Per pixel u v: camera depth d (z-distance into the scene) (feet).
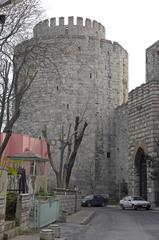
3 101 72.33
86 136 183.62
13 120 67.62
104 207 155.12
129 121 160.86
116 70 196.03
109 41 196.24
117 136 188.24
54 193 88.63
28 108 185.06
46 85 184.75
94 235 53.21
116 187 185.57
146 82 153.99
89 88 187.01
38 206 53.57
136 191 153.48
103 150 187.93
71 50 184.85
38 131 183.42
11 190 58.29
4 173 42.96
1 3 41.29
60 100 183.01
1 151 65.51
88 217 84.23
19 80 92.63
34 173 85.87
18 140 131.13
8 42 75.66
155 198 136.77
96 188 184.24
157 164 135.64
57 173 118.83
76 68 185.88
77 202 109.81
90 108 185.88
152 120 142.10
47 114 183.52
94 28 193.16
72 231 58.03
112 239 48.80
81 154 182.19
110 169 188.14
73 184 178.60
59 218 72.13
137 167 155.12
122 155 181.37
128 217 92.73
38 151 143.84
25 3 75.05
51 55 125.90
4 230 41.68
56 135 180.96
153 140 140.87
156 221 80.79
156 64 159.02
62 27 186.80
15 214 48.01
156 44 159.33
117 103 193.88
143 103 149.48
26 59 87.04
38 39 99.14
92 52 189.67
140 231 59.98
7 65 76.54
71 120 182.50
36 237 43.57
